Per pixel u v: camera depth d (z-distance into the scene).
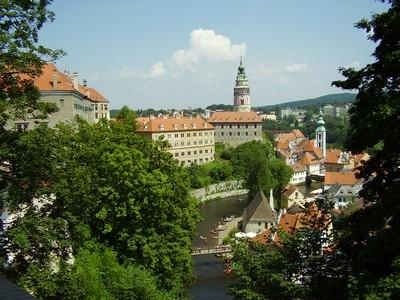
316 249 18.86
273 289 18.02
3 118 22.33
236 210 123.75
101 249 34.59
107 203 36.00
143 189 36.56
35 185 23.97
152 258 36.34
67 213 25.98
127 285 31.30
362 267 17.11
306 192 155.00
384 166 19.27
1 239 24.27
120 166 36.00
